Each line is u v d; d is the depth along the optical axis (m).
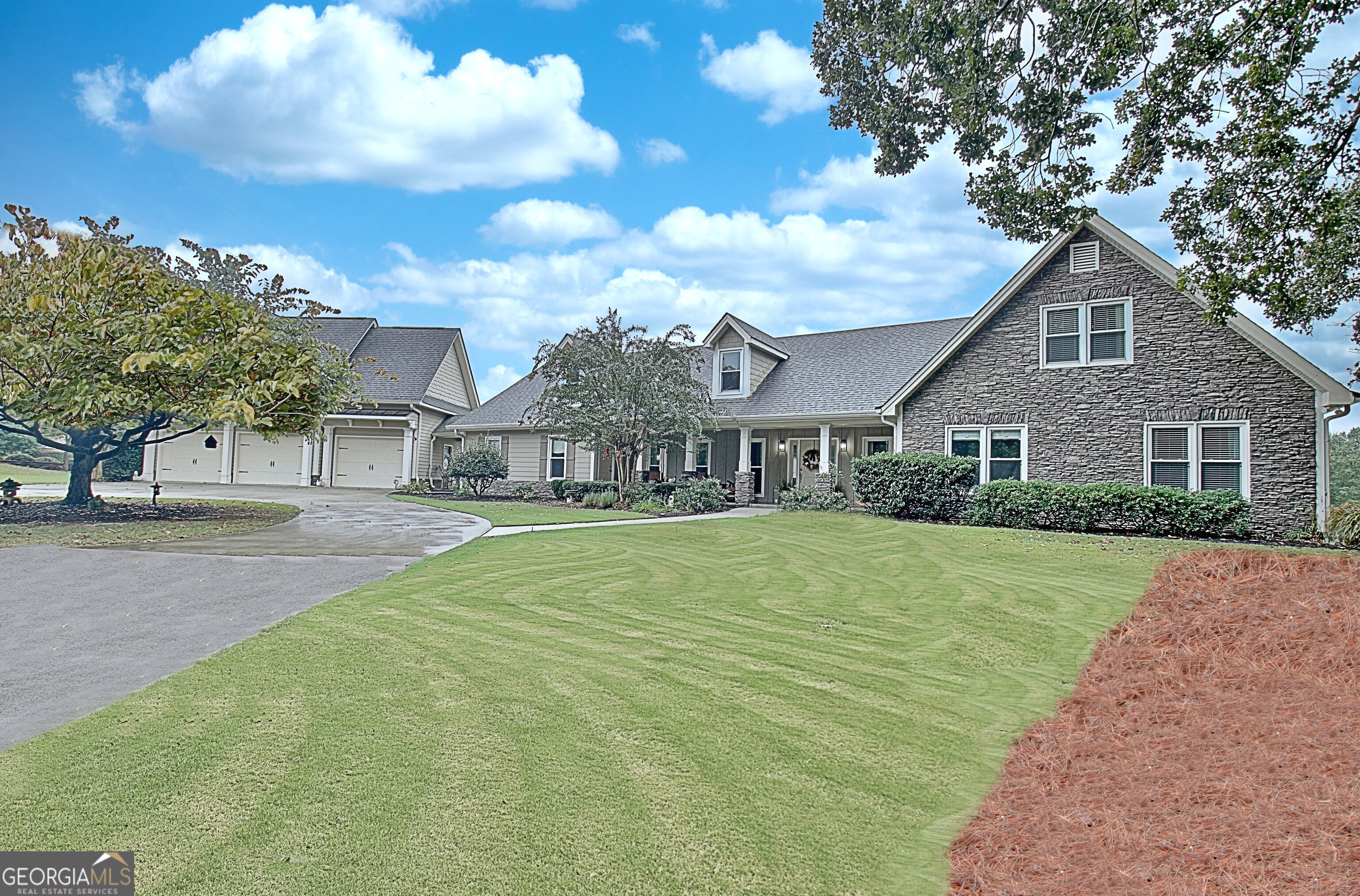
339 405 16.34
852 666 5.37
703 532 12.58
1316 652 5.35
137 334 11.89
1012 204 10.50
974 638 6.16
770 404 19.84
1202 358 12.77
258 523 13.43
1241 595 6.80
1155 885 2.68
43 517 13.27
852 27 10.17
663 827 3.01
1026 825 3.16
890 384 18.28
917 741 4.04
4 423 14.54
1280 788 3.45
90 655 5.27
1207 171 9.71
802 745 3.92
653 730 4.04
